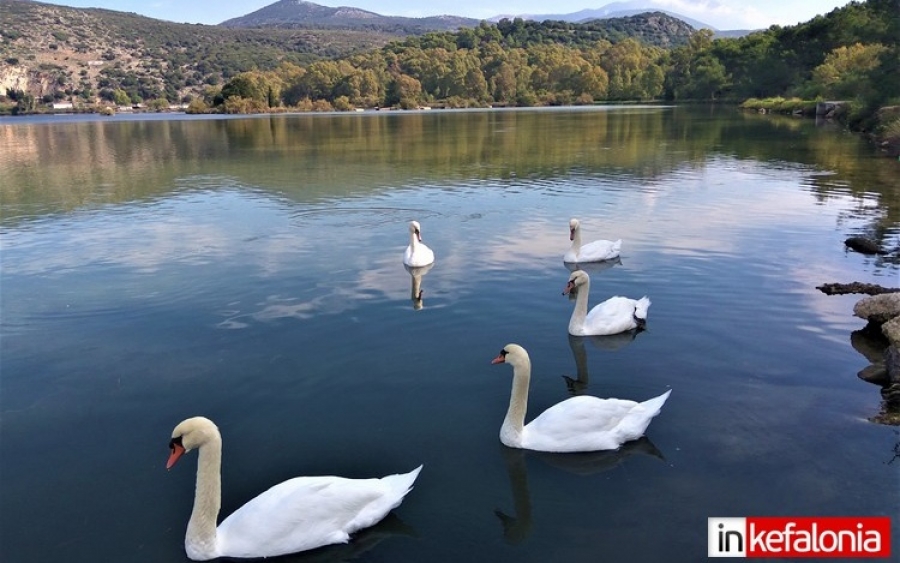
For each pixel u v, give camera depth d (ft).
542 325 40.19
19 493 25.13
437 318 41.50
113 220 74.38
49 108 503.20
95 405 31.40
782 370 33.76
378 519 23.16
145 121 329.52
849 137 159.02
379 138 187.93
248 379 33.53
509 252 57.93
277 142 178.70
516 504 24.08
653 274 50.14
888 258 53.62
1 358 36.73
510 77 533.96
